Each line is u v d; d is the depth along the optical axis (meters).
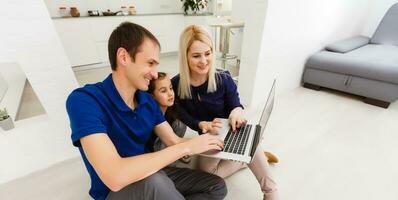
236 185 1.30
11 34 1.09
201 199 0.96
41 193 1.27
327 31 2.69
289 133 1.81
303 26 2.26
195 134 1.55
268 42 1.95
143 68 0.65
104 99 0.68
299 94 2.56
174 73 3.37
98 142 0.58
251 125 1.09
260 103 2.29
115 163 0.58
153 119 0.86
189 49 1.01
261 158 1.06
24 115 1.41
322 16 2.46
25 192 1.28
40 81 1.25
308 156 1.54
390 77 2.05
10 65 1.32
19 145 1.32
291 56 2.35
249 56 2.02
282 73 2.37
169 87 1.03
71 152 1.52
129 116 0.74
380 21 3.13
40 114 1.42
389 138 1.73
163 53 4.27
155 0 4.17
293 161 1.49
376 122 1.96
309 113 2.13
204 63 1.02
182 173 1.02
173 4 4.39
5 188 1.30
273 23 1.88
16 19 1.08
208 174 1.02
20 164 1.36
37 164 1.41
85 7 3.58
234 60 3.47
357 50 2.68
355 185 1.30
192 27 1.03
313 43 2.57
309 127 1.89
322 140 1.72
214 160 1.17
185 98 1.16
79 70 3.51
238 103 1.23
